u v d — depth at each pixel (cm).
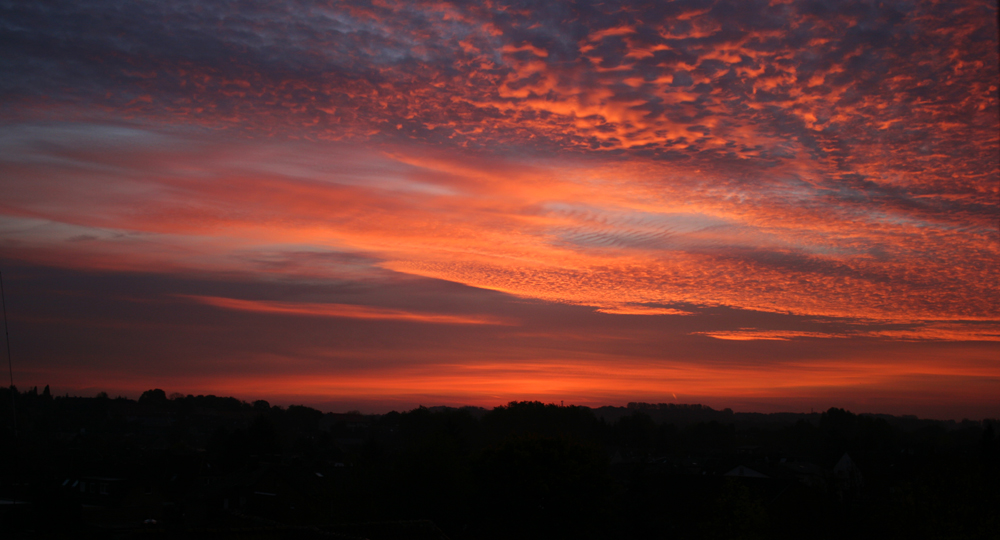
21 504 3114
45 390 12675
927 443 10344
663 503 4975
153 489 5072
